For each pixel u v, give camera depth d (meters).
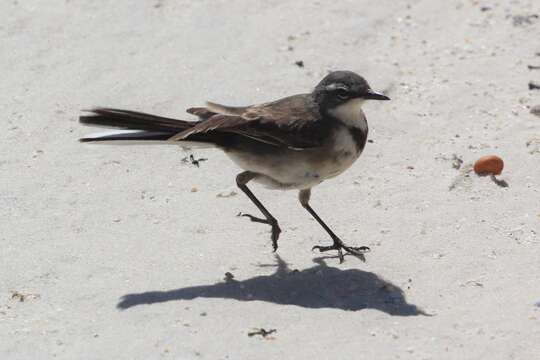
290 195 14.32
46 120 15.81
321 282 12.33
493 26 18.30
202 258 12.84
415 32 18.17
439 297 12.00
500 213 13.66
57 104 16.16
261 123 12.20
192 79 16.75
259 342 10.96
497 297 11.90
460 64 17.30
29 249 13.01
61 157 15.05
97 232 13.41
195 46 17.59
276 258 12.90
